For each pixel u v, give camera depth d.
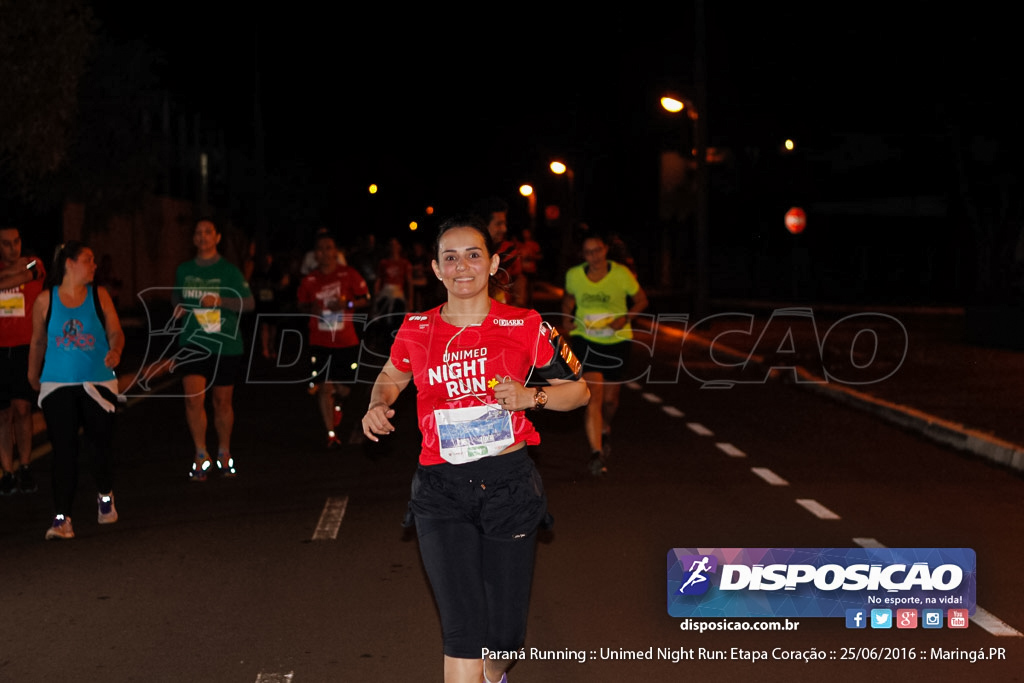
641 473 11.52
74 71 16.89
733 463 12.10
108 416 9.01
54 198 27.27
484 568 4.77
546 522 4.88
